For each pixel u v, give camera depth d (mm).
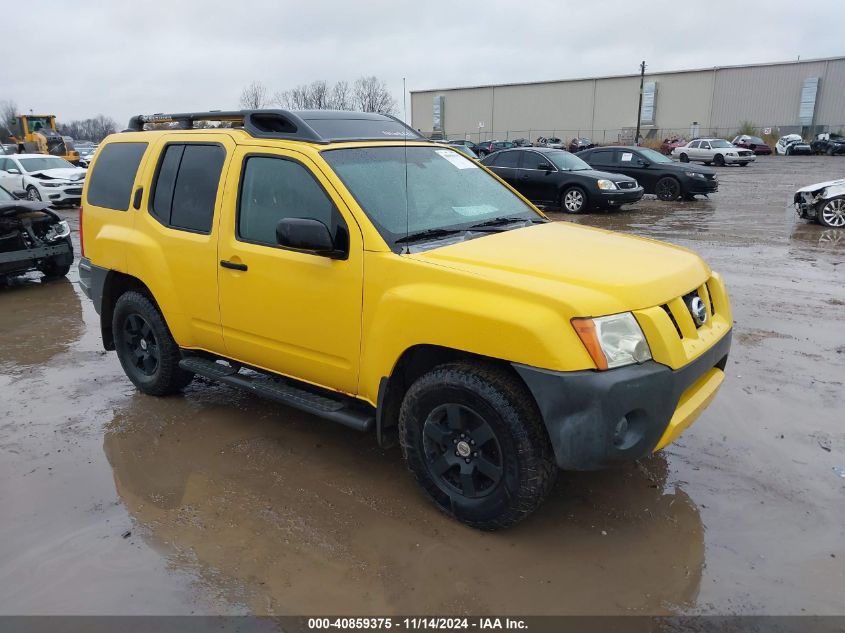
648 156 18531
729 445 4066
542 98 74062
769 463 3848
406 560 3062
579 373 2779
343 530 3297
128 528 3342
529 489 2990
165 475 3863
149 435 4387
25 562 3094
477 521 3217
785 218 14250
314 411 3682
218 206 4051
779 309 6969
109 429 4492
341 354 3541
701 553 3082
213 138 4219
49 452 4172
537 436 2959
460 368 3119
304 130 3852
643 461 3904
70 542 3234
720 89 64688
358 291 3389
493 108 77562
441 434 3252
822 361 5426
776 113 62625
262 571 3002
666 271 3225
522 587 2877
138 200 4621
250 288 3883
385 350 3303
